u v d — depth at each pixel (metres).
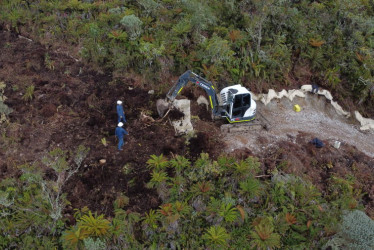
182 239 9.47
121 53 15.48
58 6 17.72
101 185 10.50
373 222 9.02
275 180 11.25
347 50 18.14
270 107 16.22
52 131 12.20
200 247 9.36
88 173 10.65
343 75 17.89
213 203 9.93
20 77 14.57
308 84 17.48
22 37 17.39
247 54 16.22
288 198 10.82
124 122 12.84
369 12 20.81
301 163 12.55
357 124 17.38
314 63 17.62
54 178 10.48
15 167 10.62
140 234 9.45
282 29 17.89
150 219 9.45
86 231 8.48
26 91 13.73
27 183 10.03
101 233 8.60
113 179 10.66
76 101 13.73
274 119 15.55
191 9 16.44
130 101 13.98
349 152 14.27
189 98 14.85
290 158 12.43
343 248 9.19
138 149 11.77
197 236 9.57
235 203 10.44
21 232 9.05
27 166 10.55
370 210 11.66
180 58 15.38
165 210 9.48
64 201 9.74
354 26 18.67
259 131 13.91
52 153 10.93
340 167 13.11
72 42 16.91
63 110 13.23
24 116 12.66
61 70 15.38
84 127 12.52
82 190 10.23
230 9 17.66
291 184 11.20
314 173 12.57
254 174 11.43
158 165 10.66
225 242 9.05
